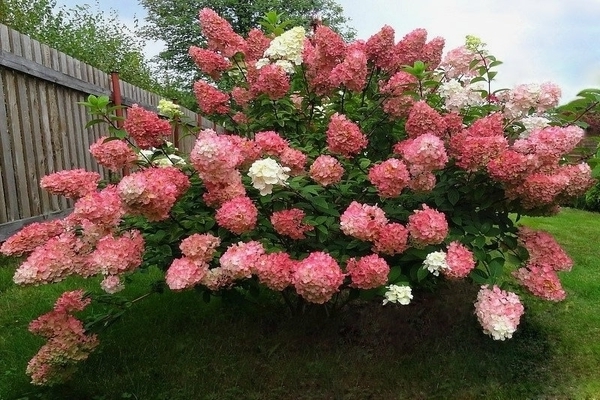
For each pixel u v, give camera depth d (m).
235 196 2.13
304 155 2.33
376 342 2.69
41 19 7.64
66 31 7.80
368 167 2.45
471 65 2.59
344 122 2.27
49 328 2.13
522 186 2.12
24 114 3.92
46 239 2.23
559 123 2.45
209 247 2.06
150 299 3.10
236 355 2.53
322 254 2.01
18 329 2.69
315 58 2.69
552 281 2.26
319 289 1.91
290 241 2.38
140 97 6.18
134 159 2.35
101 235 2.11
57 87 4.40
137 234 2.15
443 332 2.78
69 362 2.10
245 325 2.81
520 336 2.81
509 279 3.51
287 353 2.57
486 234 2.31
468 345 2.67
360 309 2.97
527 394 2.31
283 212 2.20
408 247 2.14
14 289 3.18
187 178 2.22
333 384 2.35
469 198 2.38
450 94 2.44
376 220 2.06
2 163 3.64
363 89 2.74
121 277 2.23
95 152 2.28
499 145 2.10
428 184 2.15
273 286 2.00
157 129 2.30
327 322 2.78
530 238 2.45
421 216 2.06
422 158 2.04
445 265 2.04
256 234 2.33
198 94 2.90
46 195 4.17
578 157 2.52
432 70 2.81
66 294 2.30
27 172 3.94
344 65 2.47
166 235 2.33
